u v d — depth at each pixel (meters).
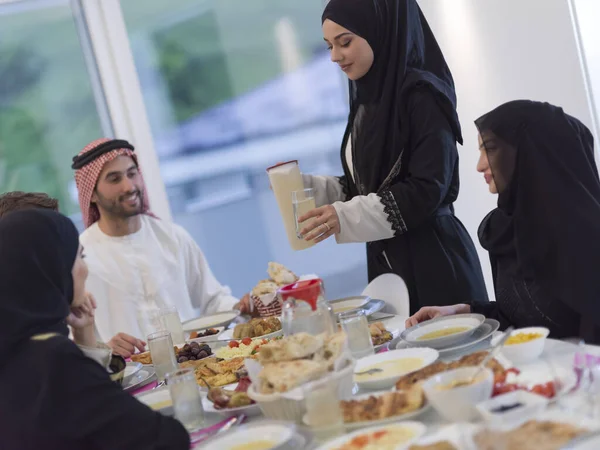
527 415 1.05
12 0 4.12
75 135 4.27
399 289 2.49
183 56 4.34
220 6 4.36
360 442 1.25
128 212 3.18
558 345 1.48
